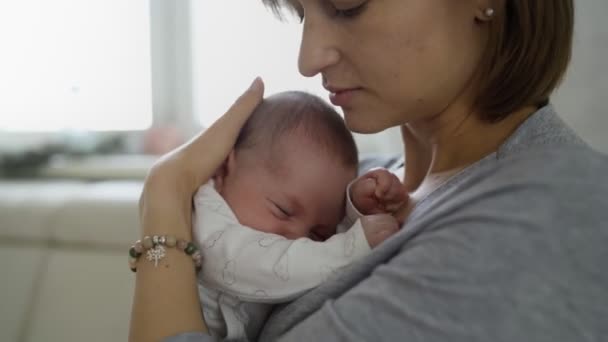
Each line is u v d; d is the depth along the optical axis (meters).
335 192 0.90
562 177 0.57
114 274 1.78
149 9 2.44
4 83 2.53
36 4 2.50
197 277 0.81
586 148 0.62
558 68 0.75
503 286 0.54
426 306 0.56
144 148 2.38
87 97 2.49
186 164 0.85
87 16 2.48
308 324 0.64
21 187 2.10
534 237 0.55
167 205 0.79
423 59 0.71
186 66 2.43
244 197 0.89
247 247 0.79
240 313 0.83
